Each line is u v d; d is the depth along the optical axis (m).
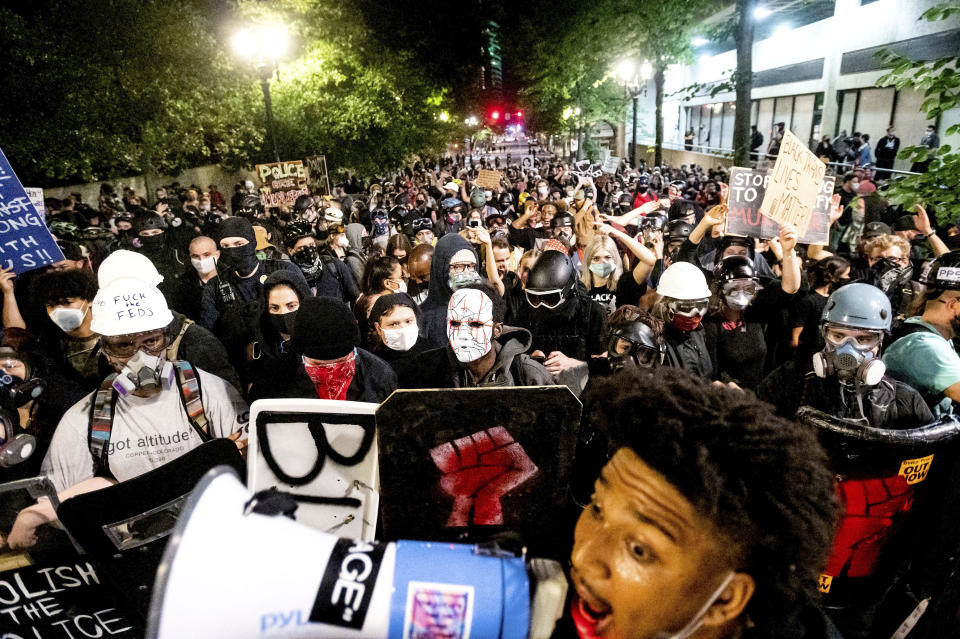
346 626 0.69
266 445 1.52
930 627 1.28
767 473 0.70
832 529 0.77
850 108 18.39
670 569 0.70
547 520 1.18
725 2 16.94
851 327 1.95
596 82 22.45
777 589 0.73
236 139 15.49
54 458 2.01
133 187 14.59
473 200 7.96
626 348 2.39
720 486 0.68
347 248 6.21
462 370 2.45
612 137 42.41
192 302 4.59
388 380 2.50
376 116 17.00
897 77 3.82
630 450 0.75
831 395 2.10
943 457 1.69
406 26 18.58
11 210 2.97
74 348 3.02
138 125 13.15
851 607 1.80
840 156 15.86
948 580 1.30
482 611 0.72
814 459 0.75
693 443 0.70
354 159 18.14
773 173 3.77
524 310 3.55
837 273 3.93
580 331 3.17
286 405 1.51
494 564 0.76
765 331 3.59
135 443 2.06
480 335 2.29
